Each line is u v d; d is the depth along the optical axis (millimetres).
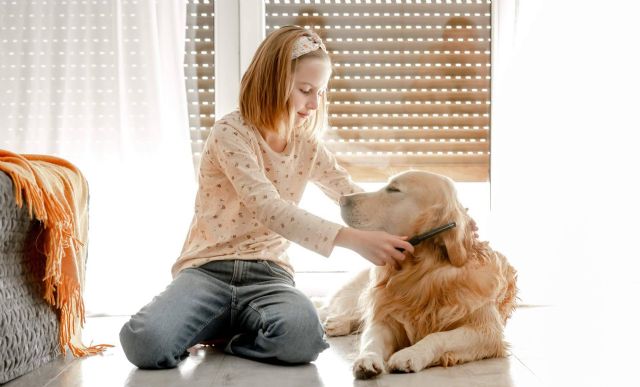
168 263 2467
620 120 2568
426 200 1730
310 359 1632
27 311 1528
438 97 2781
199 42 2742
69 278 1632
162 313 1604
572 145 2557
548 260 2559
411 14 2781
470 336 1667
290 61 1744
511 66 2568
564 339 1952
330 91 2766
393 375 1521
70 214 1597
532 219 2559
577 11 2561
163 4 2500
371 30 2775
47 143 2465
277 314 1624
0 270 1425
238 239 1772
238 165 1708
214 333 1747
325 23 2770
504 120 2576
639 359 1690
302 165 1903
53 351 1675
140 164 2479
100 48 2480
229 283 1742
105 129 2477
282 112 1763
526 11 2564
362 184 2770
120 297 2443
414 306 1723
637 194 2578
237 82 2701
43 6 2482
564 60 2557
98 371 1560
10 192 1431
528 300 2559
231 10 2693
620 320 2238
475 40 2785
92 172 2477
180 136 2500
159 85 2473
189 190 2502
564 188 2561
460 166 2789
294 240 1601
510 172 2561
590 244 2564
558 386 1438
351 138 2770
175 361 1602
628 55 2568
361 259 2715
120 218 2463
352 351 1813
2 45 2473
